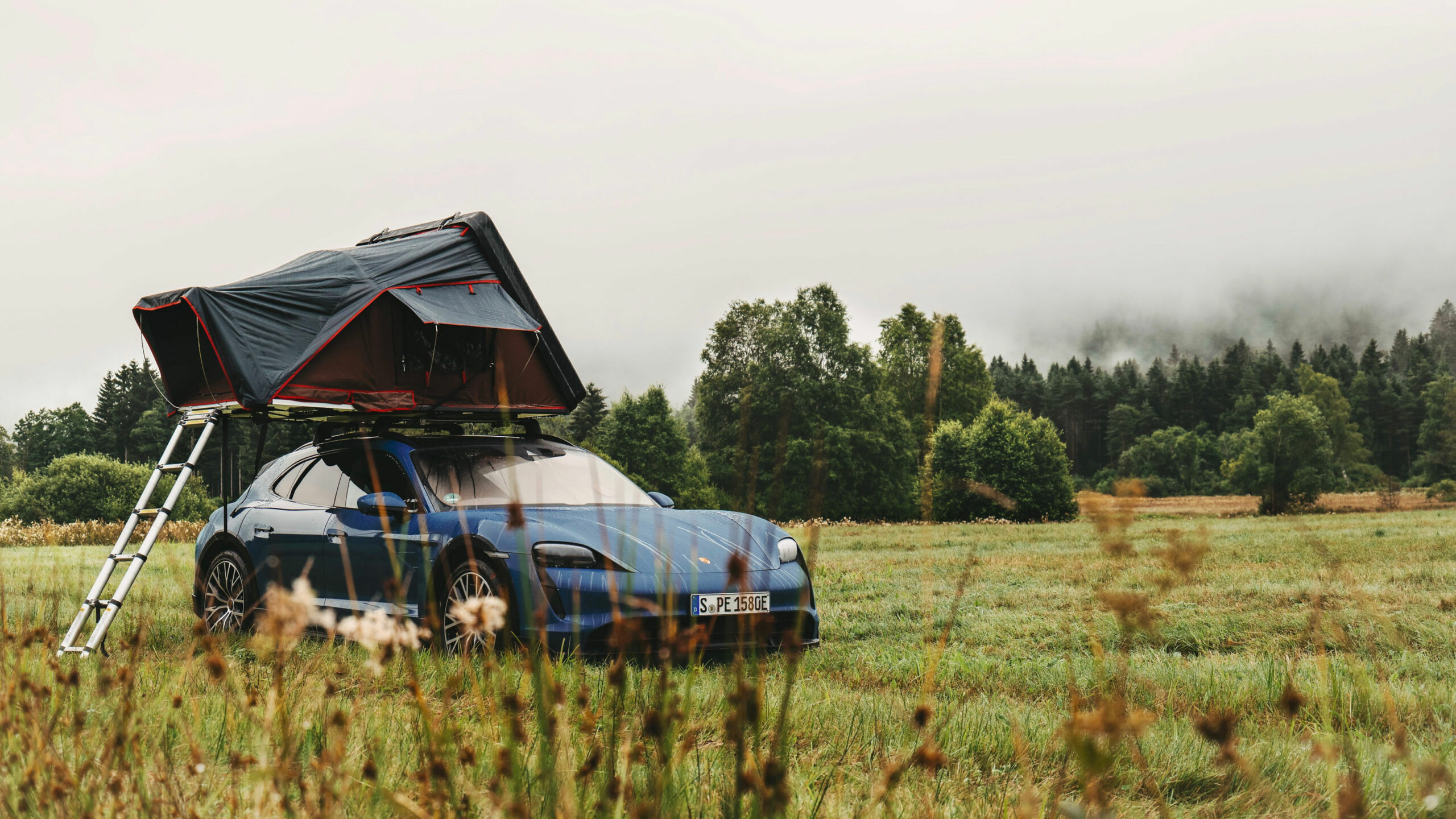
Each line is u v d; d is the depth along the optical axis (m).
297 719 2.28
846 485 51.81
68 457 67.12
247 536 5.76
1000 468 52.44
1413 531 21.61
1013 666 4.83
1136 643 5.79
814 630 4.78
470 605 1.33
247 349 5.36
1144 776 2.46
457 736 2.17
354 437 5.70
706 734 2.66
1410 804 2.26
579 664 2.23
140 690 2.93
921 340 69.94
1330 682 3.72
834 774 2.35
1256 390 153.00
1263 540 17.66
